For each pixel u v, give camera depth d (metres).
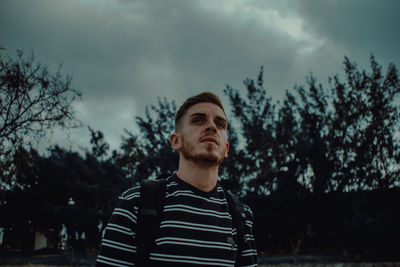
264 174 25.06
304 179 24.55
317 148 24.00
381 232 18.56
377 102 22.22
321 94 25.89
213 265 1.33
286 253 24.25
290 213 24.02
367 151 21.33
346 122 23.64
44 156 26.73
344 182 22.02
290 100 27.31
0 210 24.50
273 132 26.75
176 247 1.29
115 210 1.40
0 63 8.45
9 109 8.56
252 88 27.81
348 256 18.00
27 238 29.19
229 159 26.03
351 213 21.05
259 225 24.72
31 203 25.70
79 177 27.77
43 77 8.86
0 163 9.50
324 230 24.09
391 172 20.03
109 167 27.83
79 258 19.48
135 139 27.03
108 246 1.30
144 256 1.28
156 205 1.37
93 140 29.11
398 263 14.88
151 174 26.67
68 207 25.47
